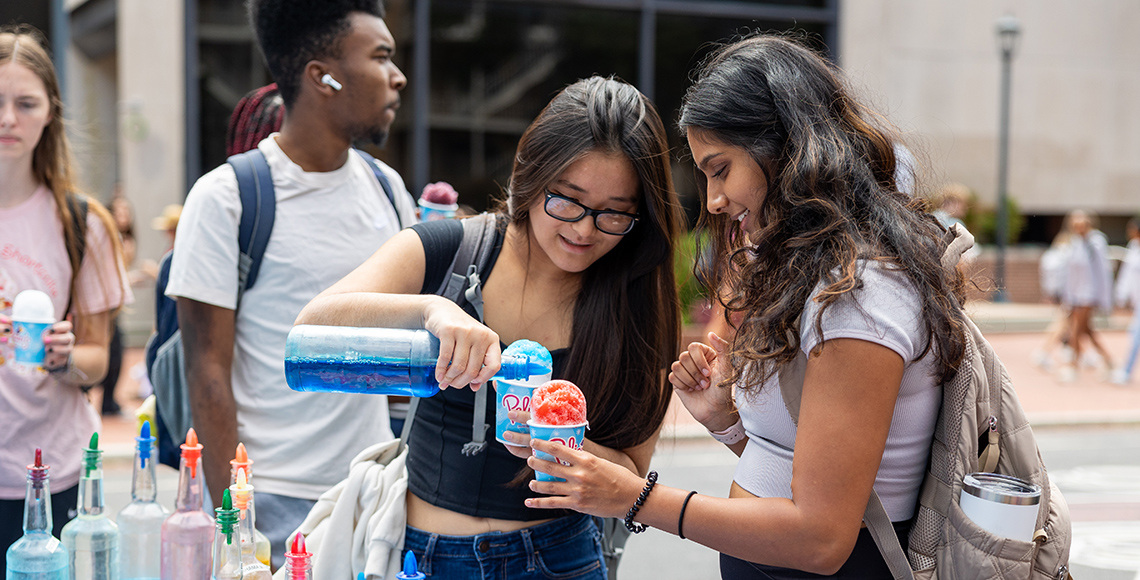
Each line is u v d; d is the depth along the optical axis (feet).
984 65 57.93
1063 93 60.90
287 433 7.70
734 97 5.24
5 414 7.81
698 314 25.41
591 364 6.13
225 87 35.73
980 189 58.95
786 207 5.16
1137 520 17.84
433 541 6.14
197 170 35.65
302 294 7.80
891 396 4.85
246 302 7.75
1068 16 60.34
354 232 8.10
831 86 5.32
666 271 6.28
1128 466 22.27
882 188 5.27
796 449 4.97
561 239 5.86
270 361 7.73
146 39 34.78
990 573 5.03
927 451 5.36
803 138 5.08
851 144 5.25
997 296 53.83
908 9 56.29
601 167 5.63
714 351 6.33
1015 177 60.49
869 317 4.78
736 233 5.99
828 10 41.91
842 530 4.85
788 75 5.21
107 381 24.03
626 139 5.64
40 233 8.16
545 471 5.14
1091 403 28.84
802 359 5.14
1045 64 60.29
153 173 35.24
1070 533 5.43
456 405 6.16
